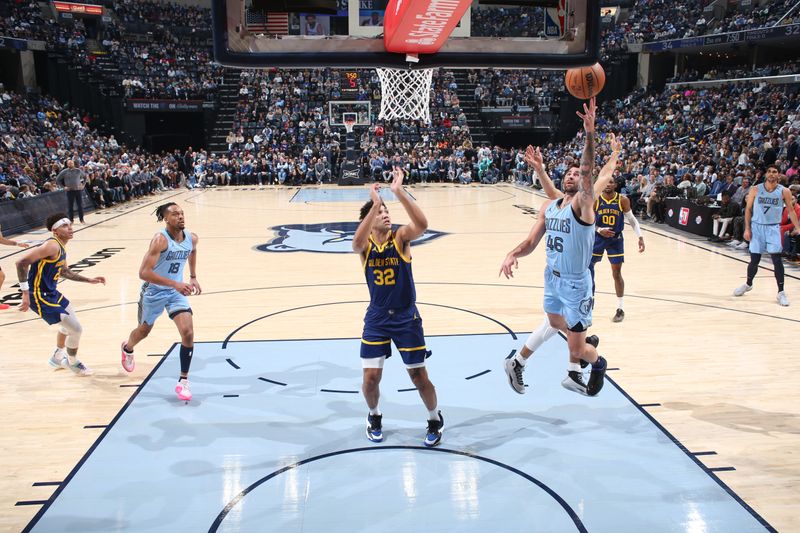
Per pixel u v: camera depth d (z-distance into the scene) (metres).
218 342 6.28
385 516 3.36
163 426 4.47
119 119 28.08
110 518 3.37
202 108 28.89
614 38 30.67
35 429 4.44
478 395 4.96
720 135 20.75
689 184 14.12
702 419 4.53
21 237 12.88
